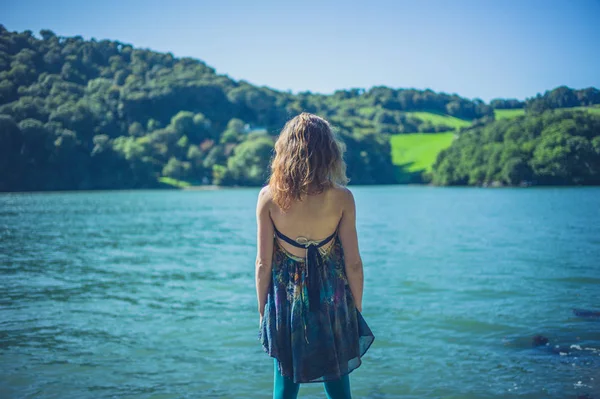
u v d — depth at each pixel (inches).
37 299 358.3
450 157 4276.6
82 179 3976.4
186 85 5915.4
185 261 563.5
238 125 5644.7
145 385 200.2
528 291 356.5
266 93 6574.8
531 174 3518.7
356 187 4463.6
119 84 6008.9
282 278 113.7
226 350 242.2
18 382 201.5
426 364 218.4
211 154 4852.4
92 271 492.7
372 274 444.1
